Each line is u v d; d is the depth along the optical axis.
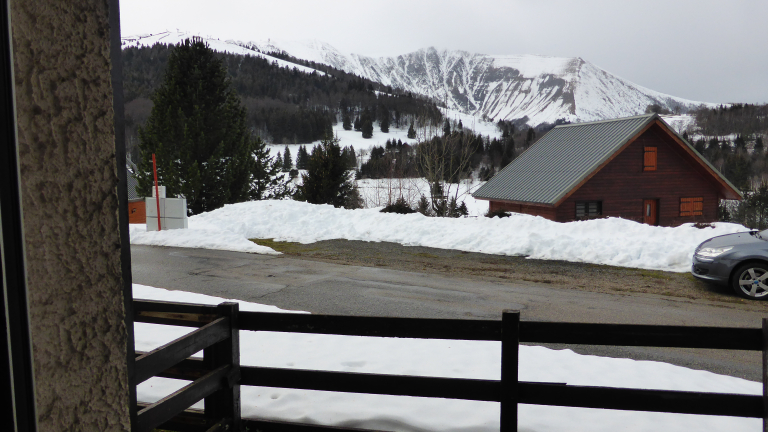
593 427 3.81
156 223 15.91
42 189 1.20
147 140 25.83
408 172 32.56
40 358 1.19
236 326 3.33
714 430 3.81
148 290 8.34
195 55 25.89
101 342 1.34
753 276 8.74
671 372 5.16
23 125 1.17
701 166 28.48
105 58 1.36
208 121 25.84
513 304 8.29
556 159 29.33
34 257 1.18
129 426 1.44
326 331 3.31
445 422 3.81
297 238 15.29
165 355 2.59
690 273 10.86
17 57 1.15
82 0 1.30
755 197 48.50
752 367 5.80
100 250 1.34
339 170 27.94
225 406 3.27
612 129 28.53
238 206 18.92
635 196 27.97
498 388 3.19
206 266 11.31
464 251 13.38
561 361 5.37
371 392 3.29
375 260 12.16
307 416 3.88
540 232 14.56
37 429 1.15
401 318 3.26
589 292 9.18
